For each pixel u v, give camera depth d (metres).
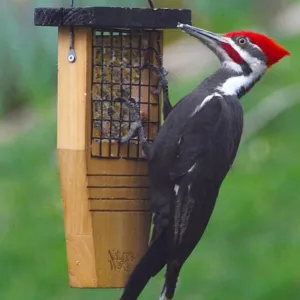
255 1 14.15
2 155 19.75
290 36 20.31
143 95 12.39
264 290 16.66
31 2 13.44
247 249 17.38
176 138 11.84
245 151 19.16
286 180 18.34
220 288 16.83
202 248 17.52
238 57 12.32
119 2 12.95
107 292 17.22
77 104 11.78
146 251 11.80
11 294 17.36
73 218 11.88
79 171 11.83
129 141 12.07
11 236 18.33
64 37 11.81
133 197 12.00
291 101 19.27
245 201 18.11
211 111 11.90
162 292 11.57
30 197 19.09
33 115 20.23
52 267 17.67
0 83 13.59
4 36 13.43
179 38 21.69
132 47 12.32
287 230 17.56
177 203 11.70
